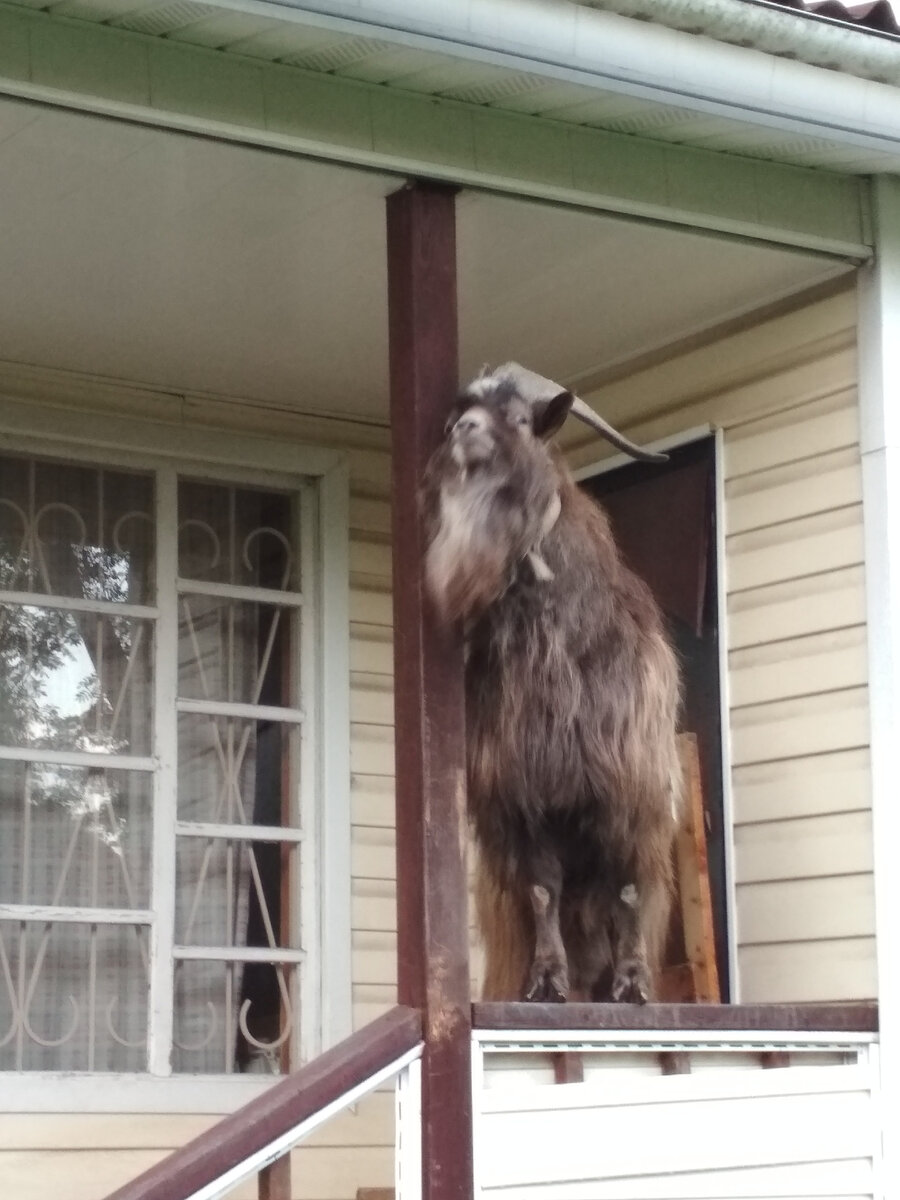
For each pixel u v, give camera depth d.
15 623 5.46
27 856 5.33
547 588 4.17
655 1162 4.02
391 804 5.91
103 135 3.96
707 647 5.08
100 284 4.91
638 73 3.96
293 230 4.55
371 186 4.25
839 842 4.63
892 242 4.79
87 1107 5.18
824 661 4.74
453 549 3.84
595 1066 4.00
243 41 3.87
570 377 5.72
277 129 3.98
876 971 4.48
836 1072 4.34
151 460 5.73
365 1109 5.57
